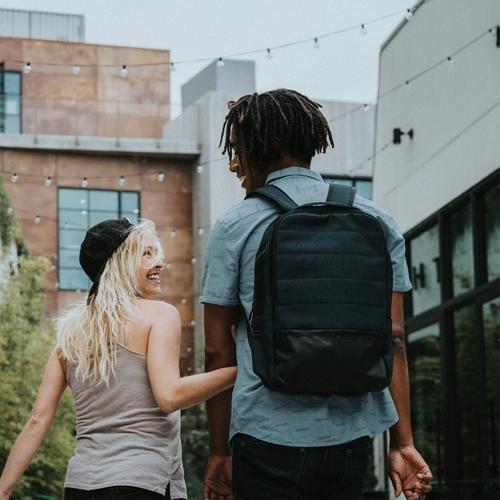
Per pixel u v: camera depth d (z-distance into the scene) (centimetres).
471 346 1209
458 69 1238
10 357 1823
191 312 2588
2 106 2683
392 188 1505
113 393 324
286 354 273
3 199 2181
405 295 1427
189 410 2188
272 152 304
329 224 280
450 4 1260
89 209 2583
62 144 2558
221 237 294
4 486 336
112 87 2761
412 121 1413
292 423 279
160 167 2634
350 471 286
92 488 316
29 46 2705
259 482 284
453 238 1280
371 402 288
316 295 274
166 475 321
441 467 1295
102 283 334
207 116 2589
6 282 1928
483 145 1161
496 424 1127
